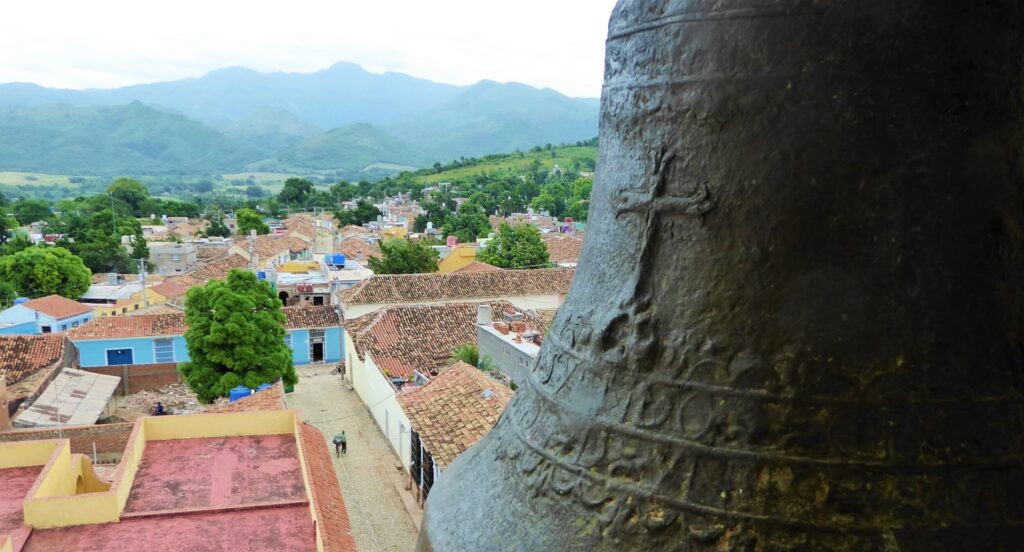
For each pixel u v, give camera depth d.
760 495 2.43
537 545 2.78
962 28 2.59
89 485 16.58
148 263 69.69
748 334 2.60
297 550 12.87
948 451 2.41
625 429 2.75
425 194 146.25
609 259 3.11
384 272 50.62
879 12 2.57
